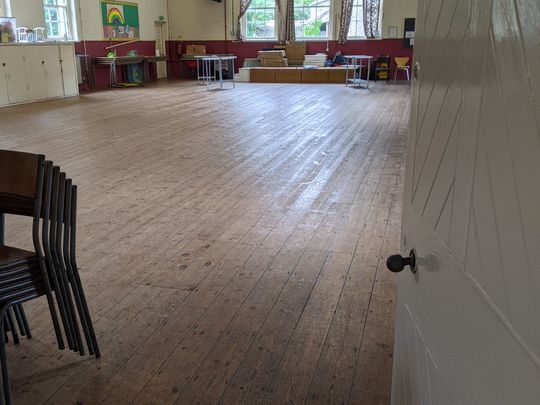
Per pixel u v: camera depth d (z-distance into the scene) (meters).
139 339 2.27
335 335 2.28
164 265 2.98
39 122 7.95
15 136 6.78
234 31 16.08
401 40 15.17
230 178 4.79
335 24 15.47
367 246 3.22
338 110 9.15
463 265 0.78
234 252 3.14
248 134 6.91
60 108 9.60
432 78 1.00
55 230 1.92
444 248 0.89
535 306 0.54
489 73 0.67
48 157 5.60
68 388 1.96
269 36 16.16
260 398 1.90
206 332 2.32
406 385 1.24
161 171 5.03
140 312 2.49
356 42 15.47
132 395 1.92
